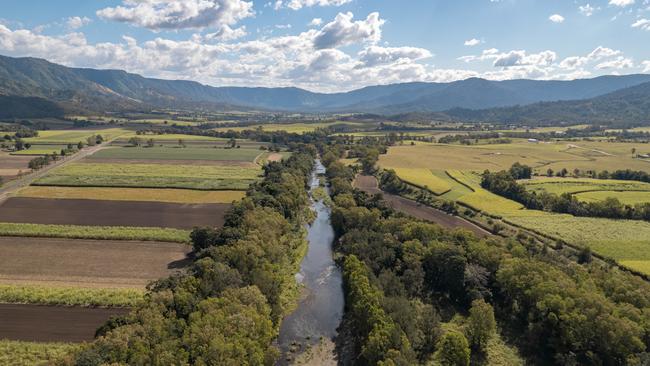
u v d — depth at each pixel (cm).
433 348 7456
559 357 6906
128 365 5216
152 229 12275
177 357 5500
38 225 12312
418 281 9494
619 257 10819
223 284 7575
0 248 10631
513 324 8350
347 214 13250
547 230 13000
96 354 5347
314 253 12306
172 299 6788
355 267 9300
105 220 13275
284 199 14125
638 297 7631
